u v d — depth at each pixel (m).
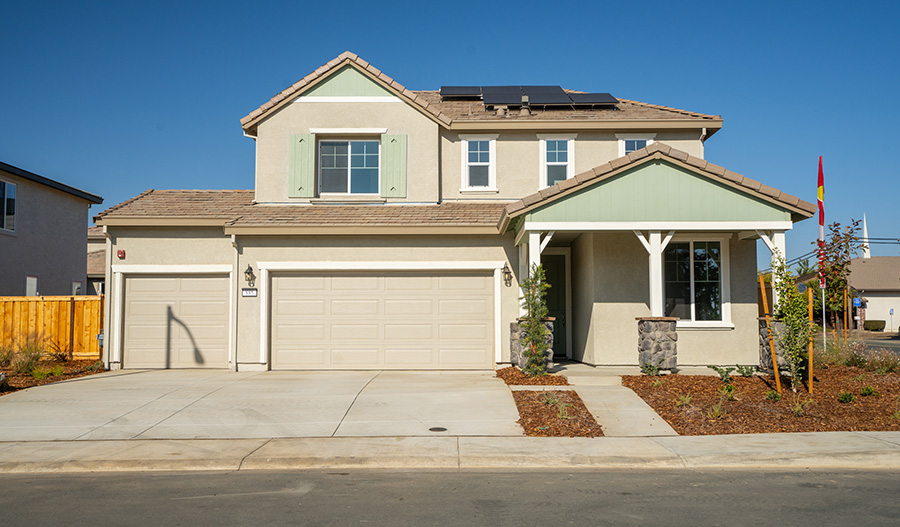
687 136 17.38
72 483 7.04
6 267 21.11
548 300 17.11
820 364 14.47
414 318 15.38
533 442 8.61
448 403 10.94
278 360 15.29
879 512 5.88
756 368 14.04
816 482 6.96
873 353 14.89
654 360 13.17
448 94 19.34
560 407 9.99
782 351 13.14
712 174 13.27
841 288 17.42
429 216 15.59
